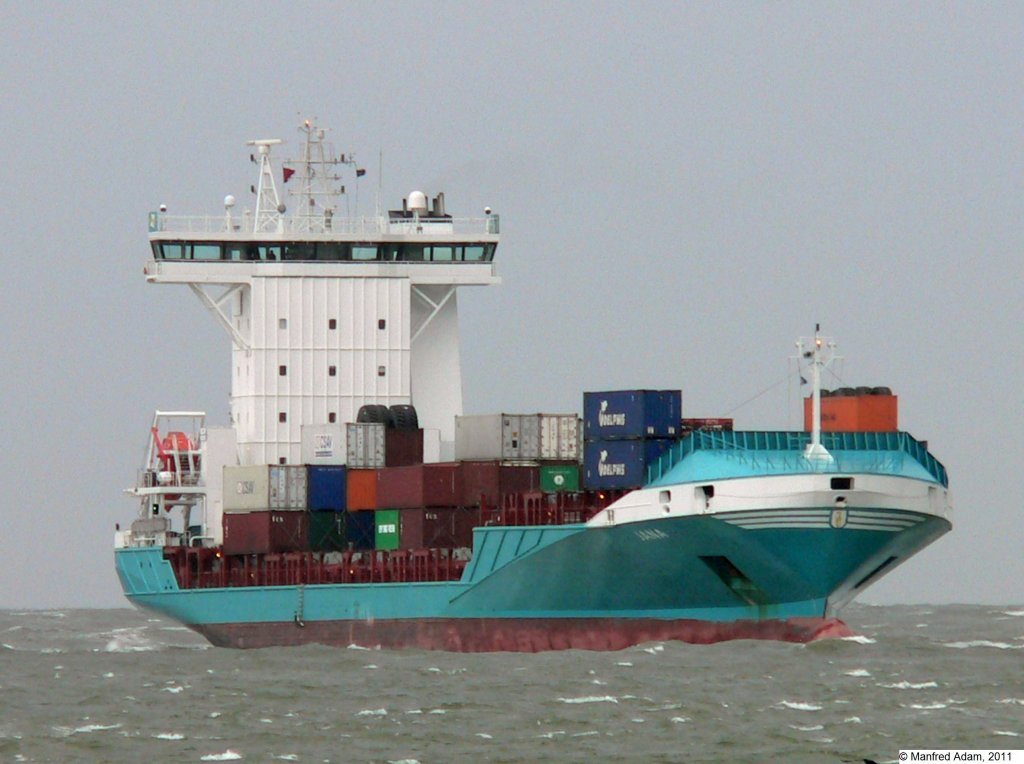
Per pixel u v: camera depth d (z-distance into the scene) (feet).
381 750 637.30
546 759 616.80
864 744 630.33
